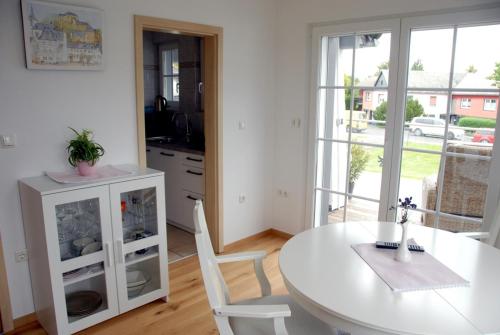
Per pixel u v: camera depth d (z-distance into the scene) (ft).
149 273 9.52
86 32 8.36
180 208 13.73
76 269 7.88
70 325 7.76
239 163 12.46
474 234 7.64
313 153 12.44
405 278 5.38
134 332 8.25
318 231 7.22
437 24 9.45
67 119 8.48
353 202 11.87
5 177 7.84
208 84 11.46
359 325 4.53
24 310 8.47
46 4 7.73
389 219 11.09
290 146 12.94
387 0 10.11
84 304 8.35
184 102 15.67
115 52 9.00
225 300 6.29
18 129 7.86
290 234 13.52
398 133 10.52
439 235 7.09
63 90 8.33
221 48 11.17
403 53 10.12
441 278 5.39
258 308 5.06
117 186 8.09
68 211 7.71
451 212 9.95
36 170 8.21
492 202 9.20
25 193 7.77
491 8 8.67
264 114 12.90
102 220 7.97
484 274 5.56
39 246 7.60
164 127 17.13
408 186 10.64
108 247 8.14
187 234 13.60
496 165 9.03
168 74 17.19
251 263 11.57
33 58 7.73
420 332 4.25
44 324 8.23
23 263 8.32
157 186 8.77
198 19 10.52
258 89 12.52
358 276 5.47
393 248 6.37
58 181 7.73
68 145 8.54
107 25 8.77
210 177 12.02
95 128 8.95
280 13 12.46
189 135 15.19
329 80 11.82
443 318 4.50
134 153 9.73
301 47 12.06
